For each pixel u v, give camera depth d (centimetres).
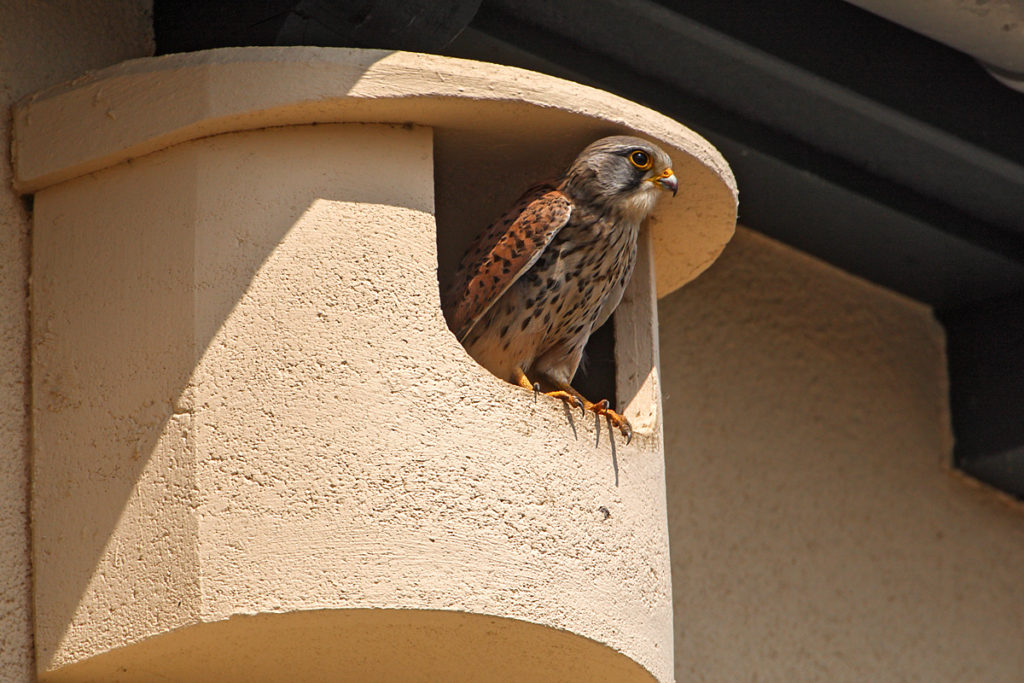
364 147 816
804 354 1190
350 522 745
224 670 803
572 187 902
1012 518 1212
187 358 779
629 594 806
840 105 1049
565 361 941
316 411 764
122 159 828
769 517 1134
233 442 760
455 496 761
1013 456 1167
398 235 802
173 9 907
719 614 1092
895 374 1212
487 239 898
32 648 783
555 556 778
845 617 1129
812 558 1136
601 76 1039
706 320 1171
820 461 1164
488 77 822
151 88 819
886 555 1160
